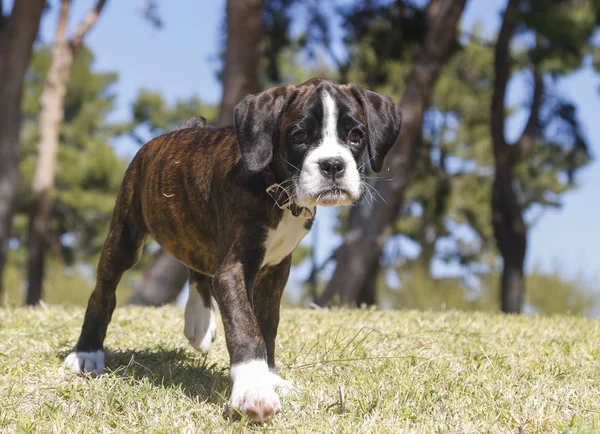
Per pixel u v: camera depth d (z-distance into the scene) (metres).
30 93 37.56
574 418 3.97
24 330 6.14
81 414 4.10
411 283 23.41
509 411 4.14
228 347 4.03
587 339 6.21
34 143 33.91
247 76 15.15
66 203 30.55
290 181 4.12
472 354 5.46
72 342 5.67
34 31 16.05
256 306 4.58
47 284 24.55
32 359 5.04
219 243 4.32
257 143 4.13
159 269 15.18
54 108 21.06
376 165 4.39
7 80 16.02
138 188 5.05
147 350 5.49
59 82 21.09
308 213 4.24
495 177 18.81
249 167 4.10
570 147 22.48
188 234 4.70
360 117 4.26
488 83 26.94
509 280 18.61
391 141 4.47
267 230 4.20
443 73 26.52
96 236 31.72
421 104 15.71
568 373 5.03
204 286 5.43
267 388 3.87
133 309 7.93
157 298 15.11
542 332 6.46
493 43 21.38
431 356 5.34
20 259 31.53
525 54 16.11
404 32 19.05
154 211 4.83
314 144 4.11
